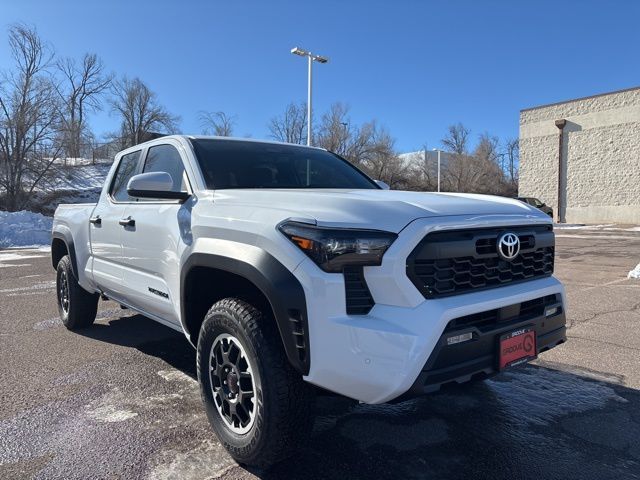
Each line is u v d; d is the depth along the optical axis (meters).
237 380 2.88
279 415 2.63
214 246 2.99
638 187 29.05
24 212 21.67
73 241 5.47
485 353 2.69
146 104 53.22
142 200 4.20
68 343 5.35
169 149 4.16
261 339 2.68
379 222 2.54
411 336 2.40
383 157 51.91
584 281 9.33
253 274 2.67
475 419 3.56
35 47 36.09
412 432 3.37
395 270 2.47
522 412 3.68
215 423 3.07
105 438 3.24
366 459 3.01
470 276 2.72
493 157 62.72
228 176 3.72
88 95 51.97
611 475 2.85
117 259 4.43
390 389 2.38
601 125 30.52
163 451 3.08
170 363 4.71
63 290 5.95
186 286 3.28
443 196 3.15
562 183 32.50
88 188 41.25
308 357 2.50
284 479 2.79
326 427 3.44
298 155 4.44
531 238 3.06
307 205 2.74
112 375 4.39
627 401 3.87
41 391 4.02
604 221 30.59
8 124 35.16
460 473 2.87
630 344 5.30
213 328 3.00
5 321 6.33
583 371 4.52
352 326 2.43
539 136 33.69
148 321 6.32
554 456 3.06
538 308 3.07
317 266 2.50
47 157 37.44
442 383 2.49
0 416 3.55
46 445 3.15
